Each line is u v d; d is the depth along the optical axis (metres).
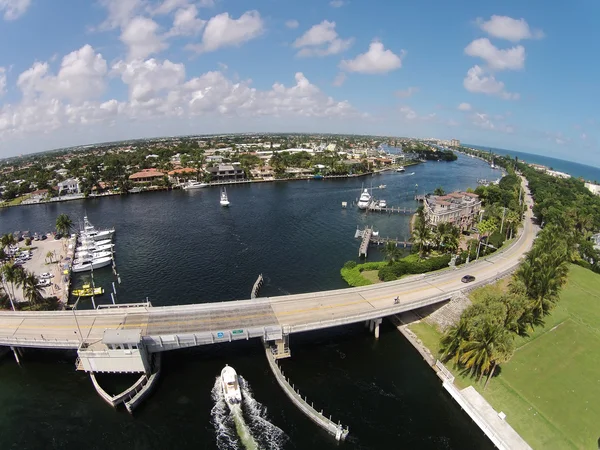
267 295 105.69
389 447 57.59
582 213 174.00
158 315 81.50
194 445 57.53
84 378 72.44
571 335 84.69
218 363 76.38
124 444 57.91
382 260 134.62
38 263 132.88
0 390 69.31
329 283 114.56
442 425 61.97
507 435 58.28
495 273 107.50
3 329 77.12
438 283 99.88
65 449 57.28
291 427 60.94
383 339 85.94
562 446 56.81
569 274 117.69
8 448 57.53
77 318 80.81
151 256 137.25
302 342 84.06
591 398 66.31
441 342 77.44
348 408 64.94
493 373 71.69
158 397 67.06
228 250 142.75
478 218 185.88
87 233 153.62
